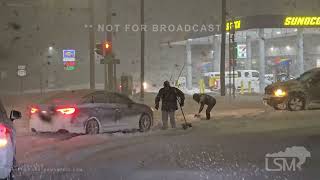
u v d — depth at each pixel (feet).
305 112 77.66
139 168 36.11
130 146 47.14
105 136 54.85
